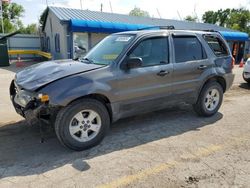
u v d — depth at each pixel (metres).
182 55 5.09
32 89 3.72
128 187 3.11
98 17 19.64
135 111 4.59
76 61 4.80
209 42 5.64
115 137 4.58
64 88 3.69
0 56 17.28
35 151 4.00
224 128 5.11
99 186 3.12
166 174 3.40
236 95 8.16
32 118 3.78
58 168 3.51
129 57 4.36
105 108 4.18
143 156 3.89
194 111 6.07
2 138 4.45
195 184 3.19
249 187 3.14
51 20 20.89
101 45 5.08
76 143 3.95
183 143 4.37
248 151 4.10
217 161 3.76
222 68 5.71
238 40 24.66
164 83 4.80
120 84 4.22
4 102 6.87
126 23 18.50
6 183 3.15
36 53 23.48
